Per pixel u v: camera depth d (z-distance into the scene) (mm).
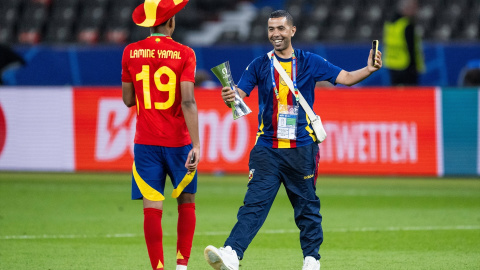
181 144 21875
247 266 26219
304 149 22359
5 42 84000
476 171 53156
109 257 27594
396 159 53469
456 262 26734
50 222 36094
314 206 22828
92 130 56031
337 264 26406
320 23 79562
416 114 53406
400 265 26203
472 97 53094
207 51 66312
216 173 57344
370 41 73625
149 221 21531
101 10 84250
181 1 21891
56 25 84250
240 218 22078
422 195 46938
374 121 53594
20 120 56844
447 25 76125
